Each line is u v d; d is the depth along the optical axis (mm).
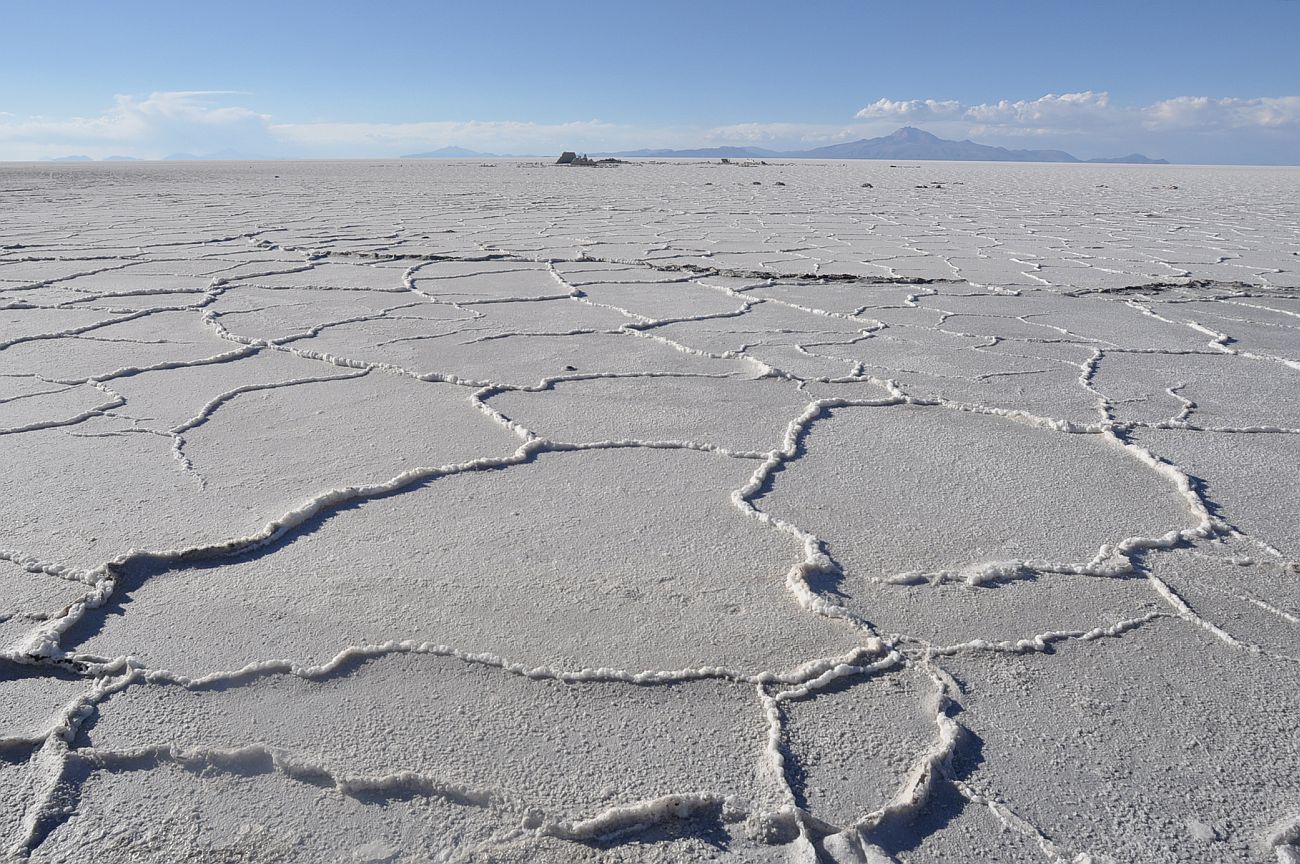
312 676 1293
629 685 1285
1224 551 1721
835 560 1669
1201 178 26766
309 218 9711
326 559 1648
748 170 29734
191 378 2938
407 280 5211
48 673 1301
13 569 1579
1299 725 1214
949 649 1383
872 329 3906
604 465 2170
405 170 30438
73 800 1064
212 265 5703
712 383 2963
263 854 988
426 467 2102
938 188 18156
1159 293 4969
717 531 1790
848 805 1064
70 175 24641
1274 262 6305
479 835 1018
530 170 29281
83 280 5000
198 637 1387
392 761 1125
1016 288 5109
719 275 5613
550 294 4785
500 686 1279
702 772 1113
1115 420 2566
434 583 1562
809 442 2371
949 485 2055
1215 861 985
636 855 994
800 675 1307
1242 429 2486
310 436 2354
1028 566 1637
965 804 1073
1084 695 1277
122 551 1647
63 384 2828
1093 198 14891
